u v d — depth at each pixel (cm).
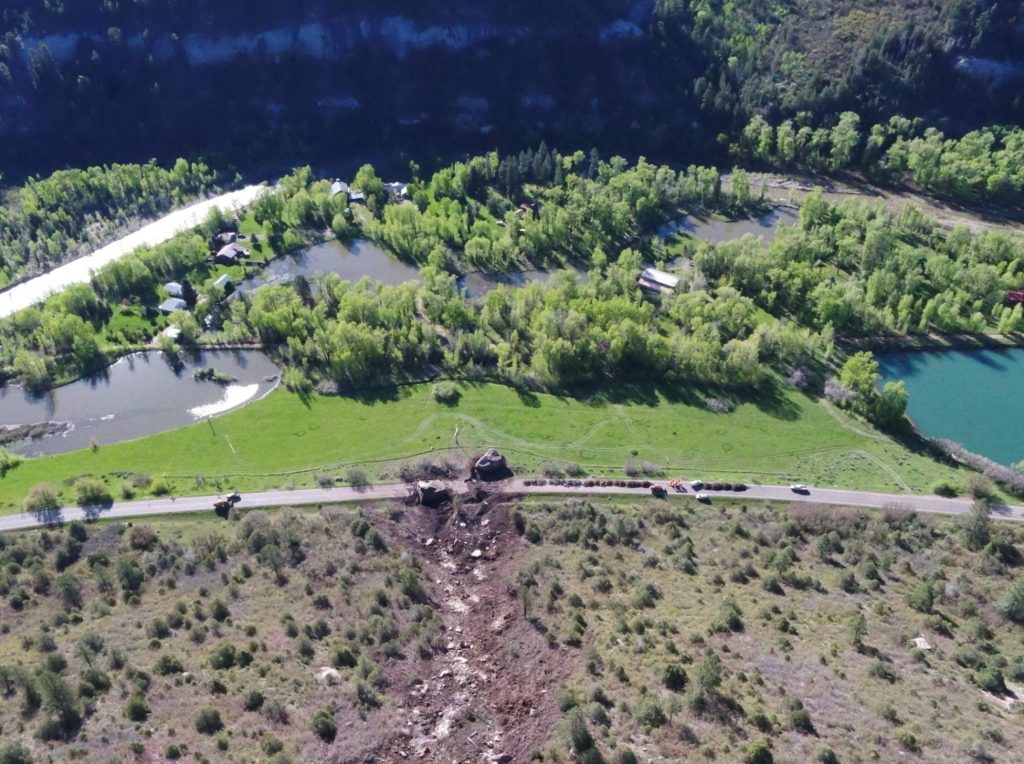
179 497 11131
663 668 7375
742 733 6562
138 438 12638
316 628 8262
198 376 13900
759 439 12462
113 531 10294
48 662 7394
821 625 8312
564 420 12812
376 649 8050
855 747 6412
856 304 14925
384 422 12756
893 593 9100
